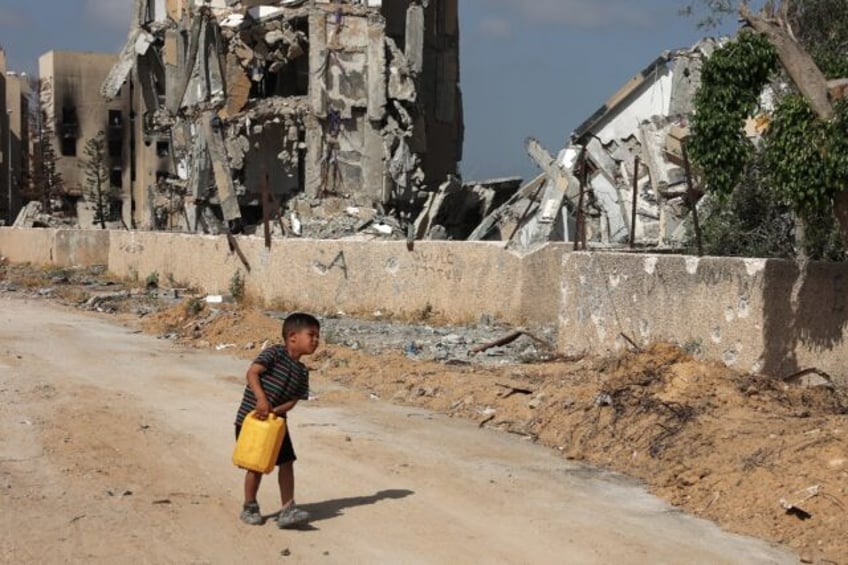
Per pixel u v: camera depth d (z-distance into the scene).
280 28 41.84
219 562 6.58
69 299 29.61
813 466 7.94
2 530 7.09
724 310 12.19
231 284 27.41
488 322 19.95
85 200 84.44
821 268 11.20
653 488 8.72
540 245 19.70
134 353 17.25
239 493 8.30
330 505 8.02
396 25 47.28
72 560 6.52
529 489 8.66
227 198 42.56
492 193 42.12
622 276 14.09
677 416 9.74
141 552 6.71
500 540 7.20
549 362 14.54
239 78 43.28
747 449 8.66
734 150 10.91
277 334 18.50
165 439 10.28
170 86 45.56
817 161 10.12
